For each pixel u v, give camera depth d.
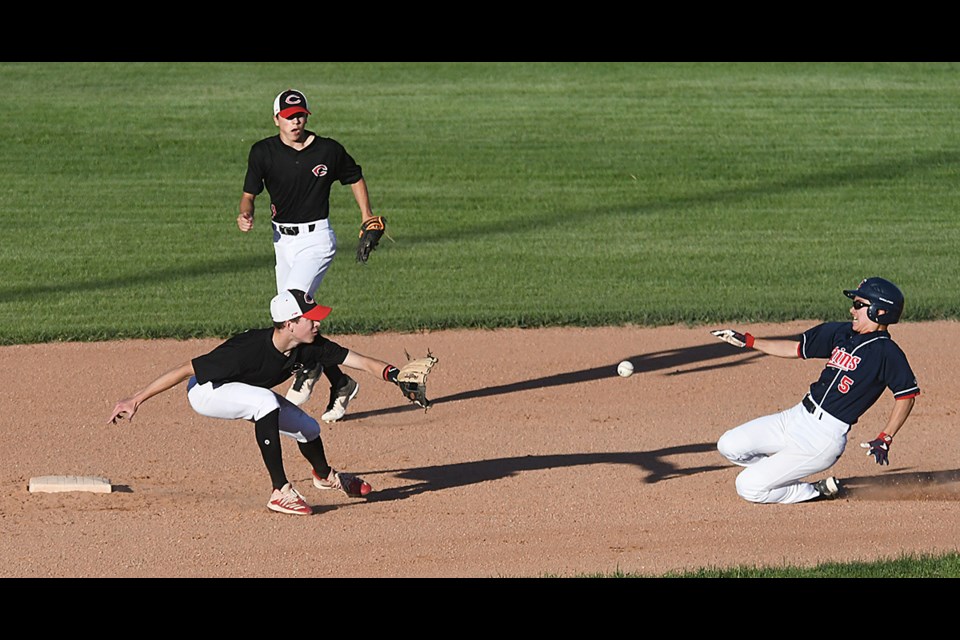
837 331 33.72
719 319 53.56
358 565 30.20
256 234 67.31
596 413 43.38
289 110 39.59
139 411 42.69
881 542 32.09
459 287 57.97
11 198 72.62
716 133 86.50
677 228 68.75
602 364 48.47
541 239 66.50
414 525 33.22
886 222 69.94
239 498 35.31
